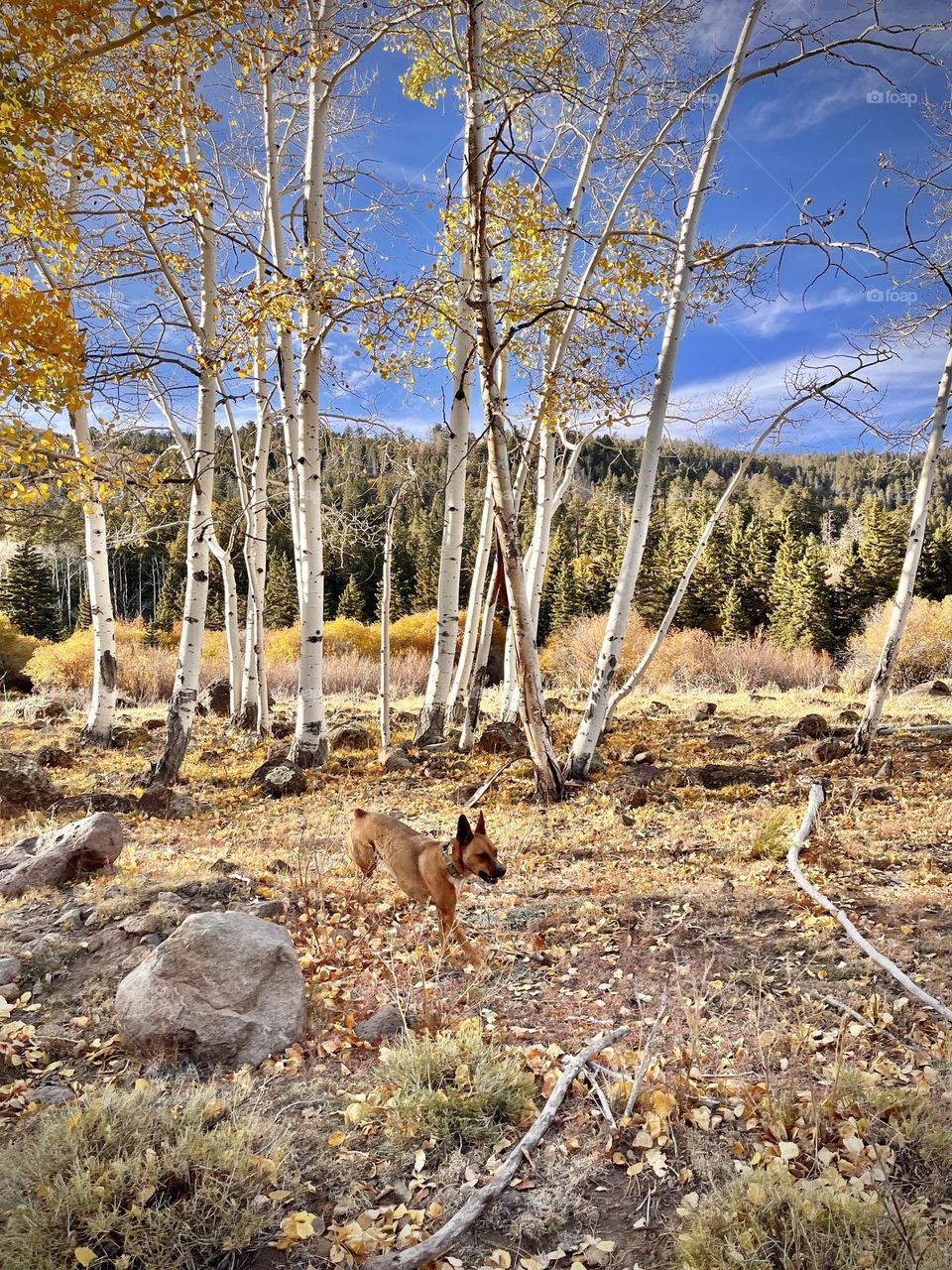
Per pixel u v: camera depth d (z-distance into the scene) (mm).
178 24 7203
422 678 34188
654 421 11773
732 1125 3889
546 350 15539
